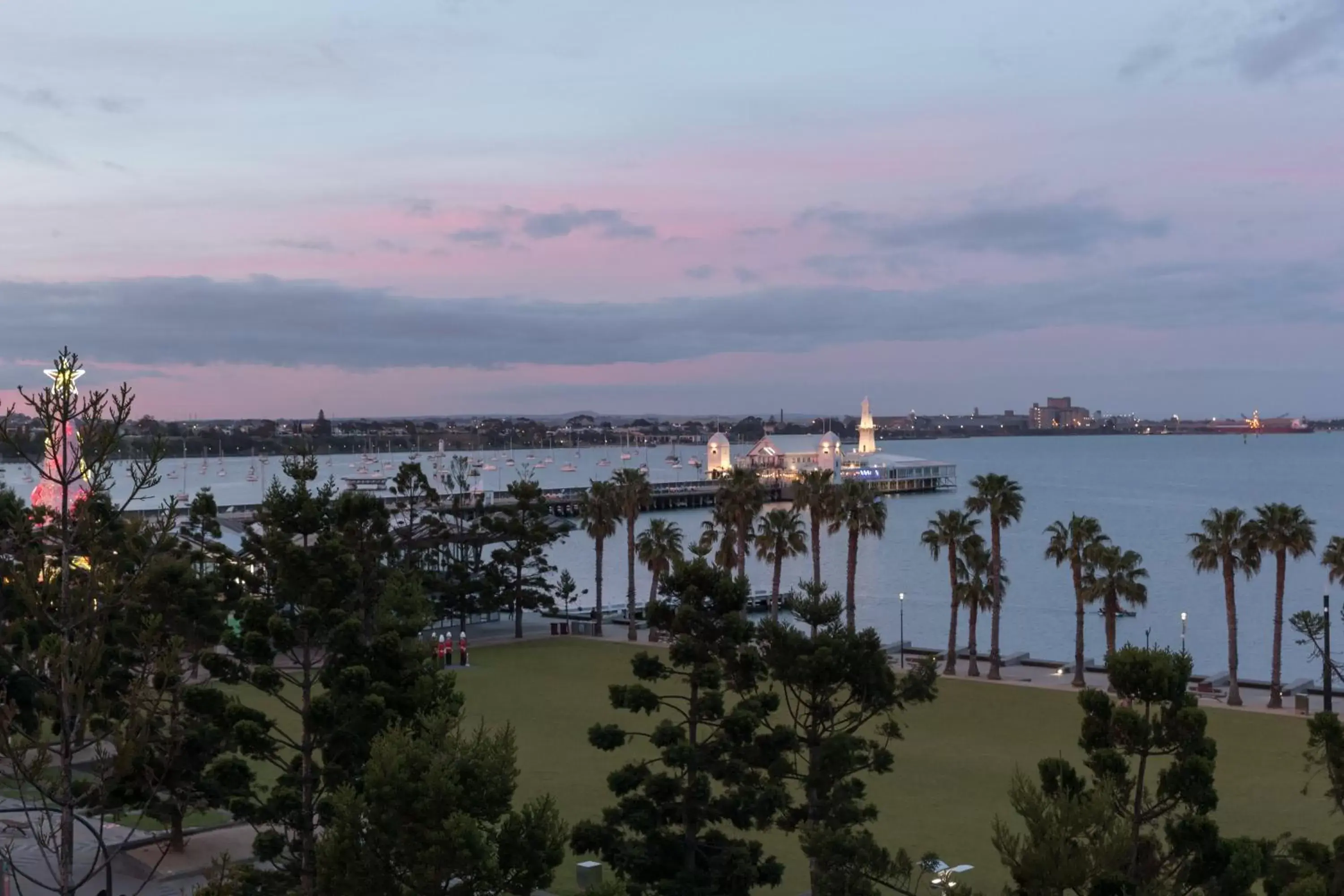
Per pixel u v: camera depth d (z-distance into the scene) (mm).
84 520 20625
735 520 92250
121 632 37344
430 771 22375
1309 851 27969
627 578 154875
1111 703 26875
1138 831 25922
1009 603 131250
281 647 34562
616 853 32781
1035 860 22516
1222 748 56531
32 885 33656
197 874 36531
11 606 31562
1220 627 114438
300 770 34344
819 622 36531
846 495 87188
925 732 59906
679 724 34469
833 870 28375
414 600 37688
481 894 22531
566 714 62875
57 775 26672
